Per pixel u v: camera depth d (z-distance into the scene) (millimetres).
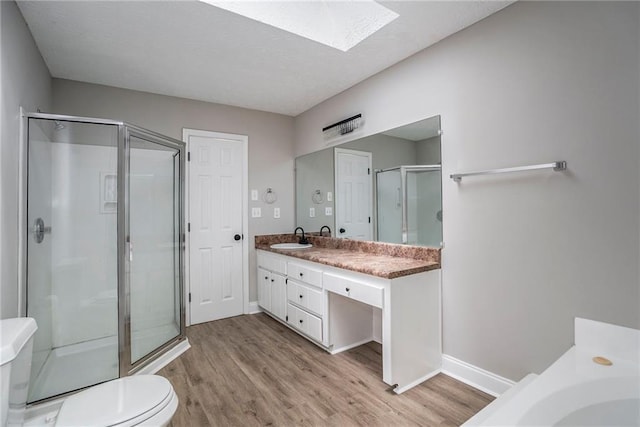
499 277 1928
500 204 1913
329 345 2539
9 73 1663
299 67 2617
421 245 2381
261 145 3738
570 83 1616
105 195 2230
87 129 2186
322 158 3441
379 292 2039
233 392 2035
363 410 1829
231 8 1871
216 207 3449
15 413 1188
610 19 1485
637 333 1431
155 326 2543
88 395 1313
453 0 1802
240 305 3590
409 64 2453
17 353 1107
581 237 1593
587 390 1297
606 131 1504
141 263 2441
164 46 2258
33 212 1993
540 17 1722
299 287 2838
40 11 1832
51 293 2203
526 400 1237
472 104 2045
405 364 2051
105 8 1819
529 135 1776
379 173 2732
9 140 1676
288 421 1746
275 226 3820
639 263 1423
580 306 1602
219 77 2793
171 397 1355
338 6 2230
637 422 1300
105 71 2637
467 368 2102
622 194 1463
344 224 3139
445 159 2207
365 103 2867
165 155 2693
